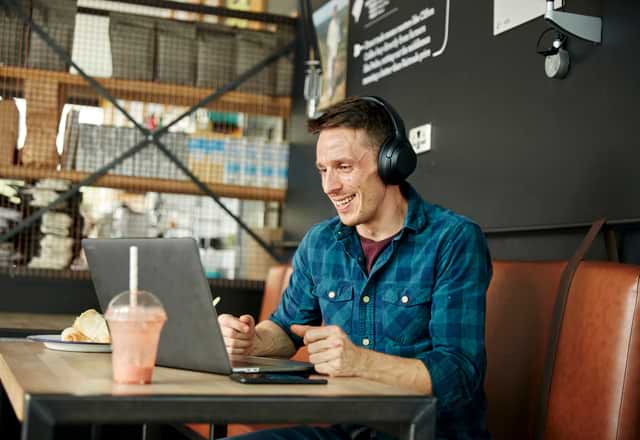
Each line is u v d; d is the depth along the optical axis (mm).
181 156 4551
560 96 2449
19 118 4391
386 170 1863
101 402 1079
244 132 4793
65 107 4473
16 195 4355
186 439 3404
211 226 4645
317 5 4492
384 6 3676
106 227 4477
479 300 1767
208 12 4594
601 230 2217
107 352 1798
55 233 4371
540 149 2529
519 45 2660
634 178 2139
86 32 4500
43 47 4387
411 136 3322
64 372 1358
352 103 1904
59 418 1061
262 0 5031
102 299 1705
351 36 4023
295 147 4605
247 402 1149
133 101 4594
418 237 1860
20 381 1213
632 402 1734
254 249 4680
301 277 2088
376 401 1206
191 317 1448
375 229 1916
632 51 2166
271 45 4734
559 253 2453
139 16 4531
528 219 2576
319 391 1247
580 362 1866
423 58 3295
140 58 4531
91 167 4434
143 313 1235
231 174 4637
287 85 4750
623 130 2184
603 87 2268
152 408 1104
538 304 2090
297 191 4527
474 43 2928
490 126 2803
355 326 1901
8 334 2805
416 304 1827
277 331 2055
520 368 2090
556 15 2234
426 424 1227
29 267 4254
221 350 1413
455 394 1620
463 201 2947
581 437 1818
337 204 1891
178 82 4578
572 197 2373
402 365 1580
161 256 1472
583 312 1894
